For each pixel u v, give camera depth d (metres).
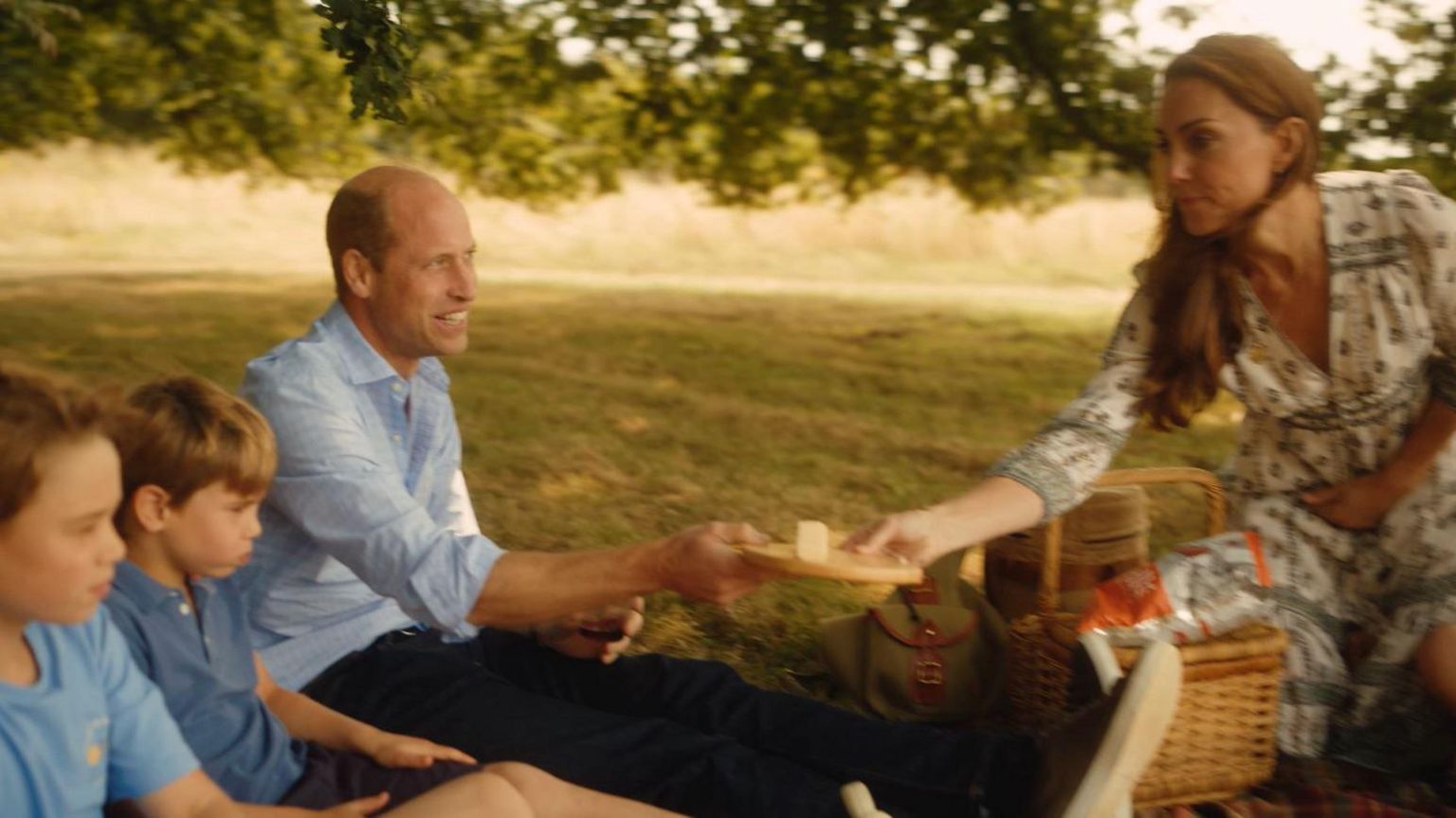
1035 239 18.39
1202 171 2.78
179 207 19.45
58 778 1.80
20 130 10.16
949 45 8.51
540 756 2.44
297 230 19.33
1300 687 3.01
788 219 18.97
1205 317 2.95
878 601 4.29
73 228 18.09
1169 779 2.83
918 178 10.53
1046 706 3.18
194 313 11.80
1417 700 2.95
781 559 2.22
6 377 1.70
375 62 3.39
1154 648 2.23
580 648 2.76
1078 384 9.18
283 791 2.22
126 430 2.04
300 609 2.59
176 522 2.10
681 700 2.68
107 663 1.92
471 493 5.59
